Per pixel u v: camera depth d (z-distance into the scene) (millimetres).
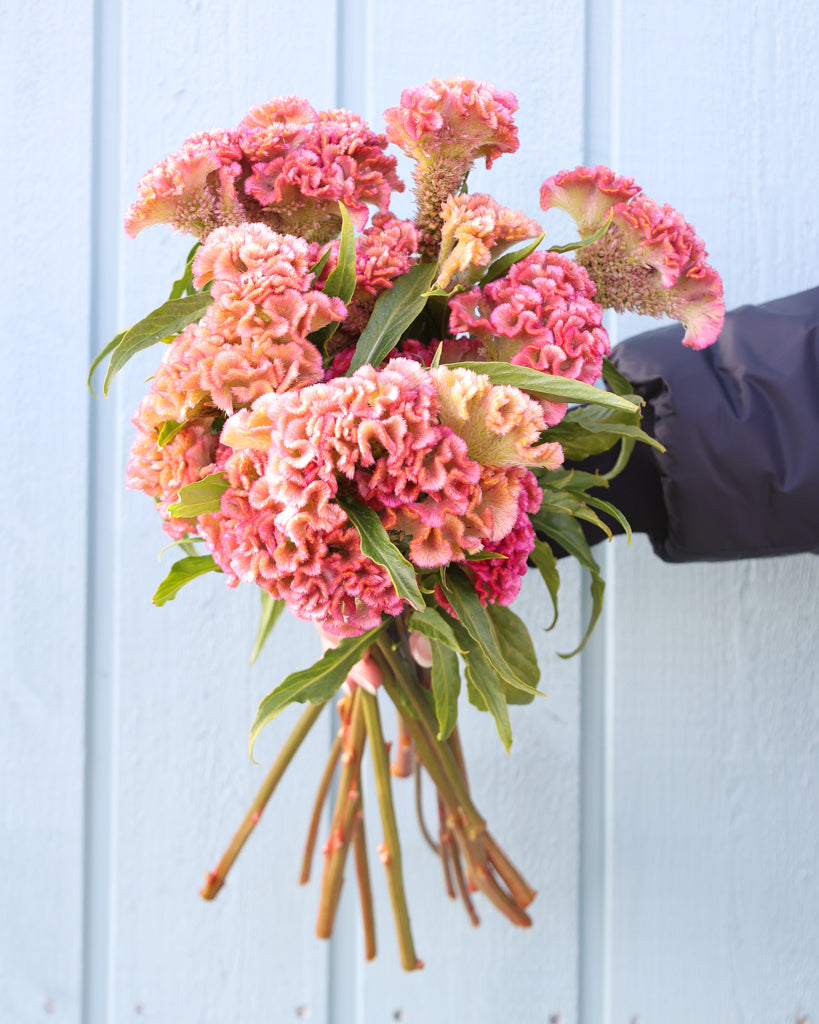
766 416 1329
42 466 1499
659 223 1245
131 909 1488
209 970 1486
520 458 1195
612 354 1396
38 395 1499
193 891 1489
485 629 1229
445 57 1504
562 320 1213
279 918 1488
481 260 1218
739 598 1501
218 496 1214
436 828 1495
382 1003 1484
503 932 1488
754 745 1495
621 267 1264
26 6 1507
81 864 1490
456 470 1183
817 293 1347
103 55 1506
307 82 1499
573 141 1503
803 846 1492
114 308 1501
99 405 1501
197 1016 1484
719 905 1489
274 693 1267
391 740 1449
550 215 1495
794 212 1508
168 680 1496
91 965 1488
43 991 1484
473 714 1497
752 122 1511
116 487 1500
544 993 1483
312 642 1495
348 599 1200
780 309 1348
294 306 1201
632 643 1497
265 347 1196
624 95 1508
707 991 1486
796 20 1513
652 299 1271
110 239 1502
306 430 1172
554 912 1487
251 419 1182
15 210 1503
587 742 1496
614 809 1493
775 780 1494
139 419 1238
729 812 1493
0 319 1502
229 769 1493
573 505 1275
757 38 1512
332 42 1500
